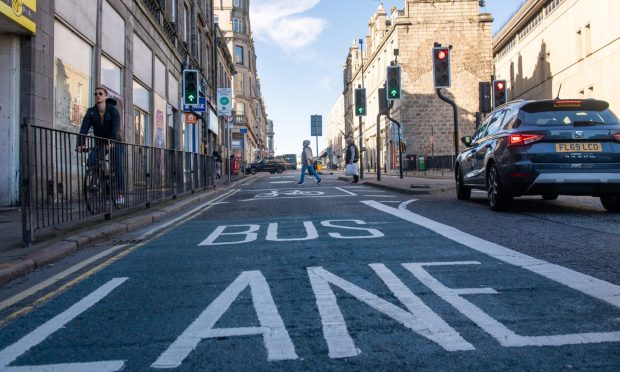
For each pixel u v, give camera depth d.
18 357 2.62
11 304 3.62
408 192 12.54
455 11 38.41
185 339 2.80
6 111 8.55
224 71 42.31
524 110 7.55
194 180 14.10
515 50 40.81
